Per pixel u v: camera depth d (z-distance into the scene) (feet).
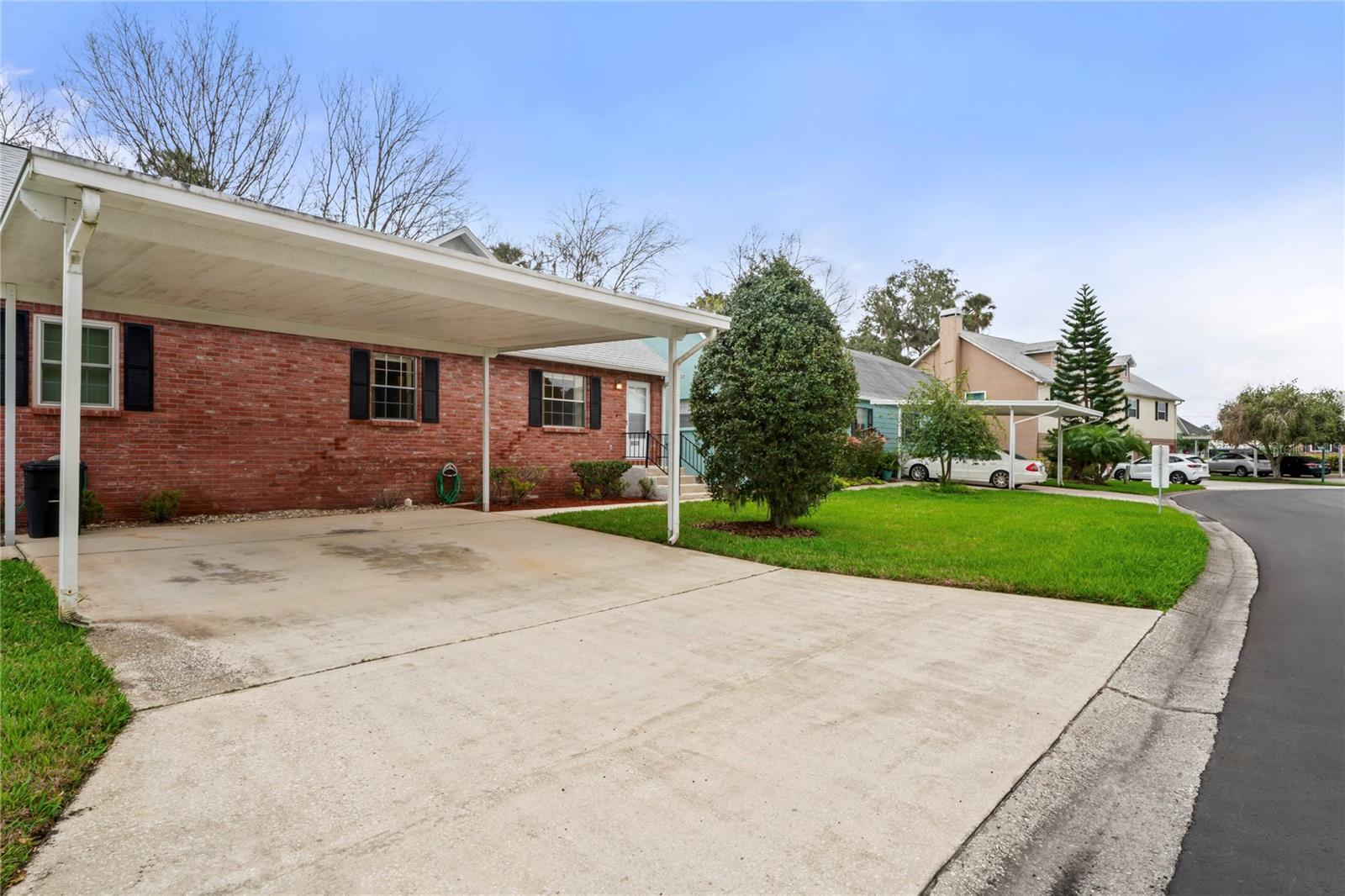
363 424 39.19
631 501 49.01
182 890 6.93
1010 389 111.96
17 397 28.22
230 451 34.12
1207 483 104.01
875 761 10.37
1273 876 7.84
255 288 25.05
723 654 15.34
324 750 10.23
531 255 99.71
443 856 7.68
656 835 8.24
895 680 13.85
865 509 45.44
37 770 9.08
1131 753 11.05
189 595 18.80
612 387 55.06
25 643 14.14
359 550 26.27
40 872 7.15
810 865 7.75
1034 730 11.64
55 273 23.63
